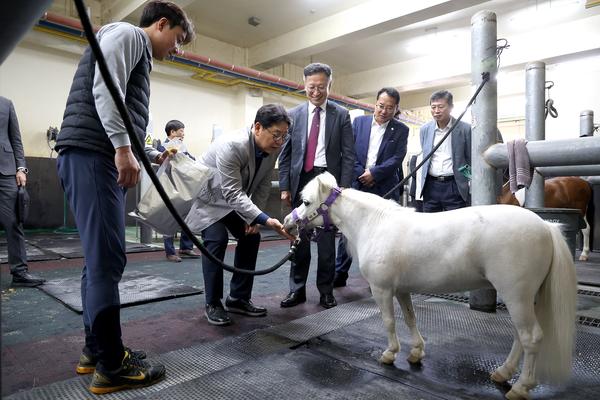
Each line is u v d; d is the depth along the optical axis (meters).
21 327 2.24
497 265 1.39
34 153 6.67
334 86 11.68
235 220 2.41
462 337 2.06
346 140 2.82
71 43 6.54
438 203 3.23
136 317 2.46
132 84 1.44
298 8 7.57
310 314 2.58
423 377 1.61
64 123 1.43
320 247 2.74
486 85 2.54
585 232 4.80
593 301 2.86
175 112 8.27
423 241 1.53
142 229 5.56
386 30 7.46
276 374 1.63
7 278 3.37
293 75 10.52
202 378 1.59
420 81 10.30
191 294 2.98
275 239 6.61
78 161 1.40
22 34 0.60
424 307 2.62
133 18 6.84
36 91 6.64
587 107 9.55
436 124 3.23
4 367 1.74
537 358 1.40
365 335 2.09
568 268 1.38
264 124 2.06
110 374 1.47
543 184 3.74
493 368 1.69
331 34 7.85
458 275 1.49
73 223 7.04
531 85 3.57
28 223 6.61
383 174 2.99
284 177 2.89
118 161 1.34
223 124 9.12
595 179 5.43
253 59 9.38
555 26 8.32
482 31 2.54
